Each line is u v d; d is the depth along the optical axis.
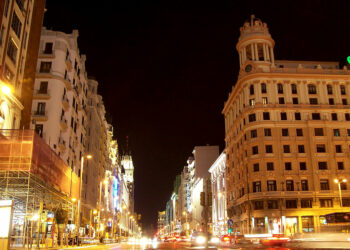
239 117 79.81
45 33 57.53
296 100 75.62
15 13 38.72
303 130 73.50
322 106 75.00
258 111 73.94
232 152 88.50
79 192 46.25
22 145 28.34
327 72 77.62
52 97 54.62
